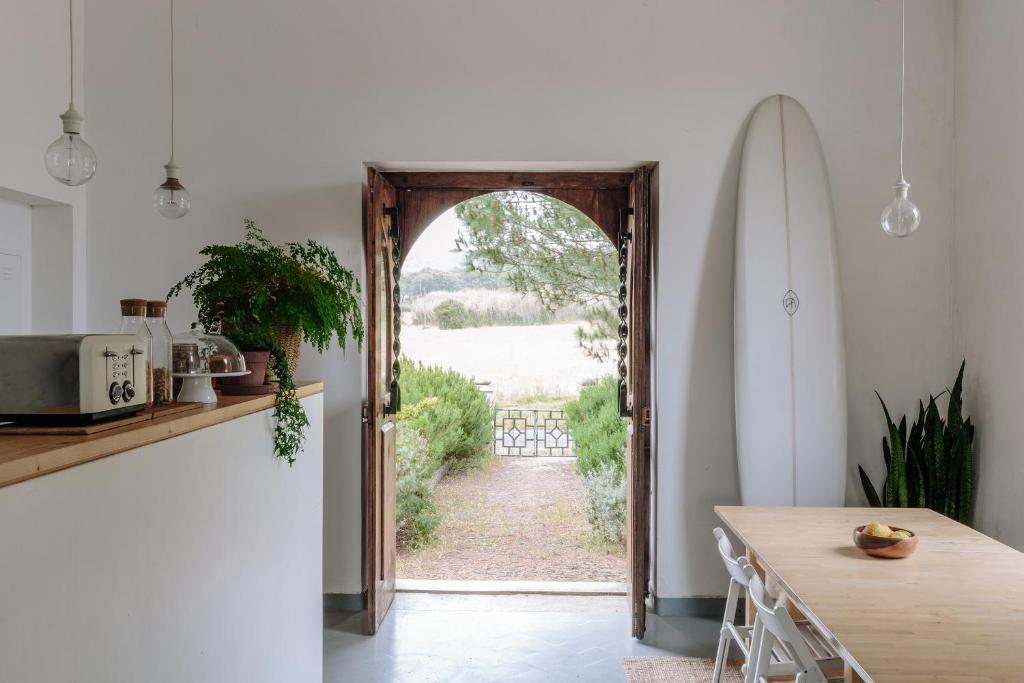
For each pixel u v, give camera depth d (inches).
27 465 41.0
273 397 83.0
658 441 143.7
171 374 69.3
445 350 314.3
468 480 283.1
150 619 55.7
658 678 120.0
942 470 134.2
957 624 71.5
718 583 144.2
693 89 142.4
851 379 143.2
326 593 144.9
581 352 309.6
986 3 131.6
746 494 137.4
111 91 145.4
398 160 143.6
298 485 93.4
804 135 140.2
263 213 144.6
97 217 145.7
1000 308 128.3
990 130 130.7
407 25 143.6
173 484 59.5
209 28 145.3
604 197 157.5
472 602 154.0
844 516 112.8
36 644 42.0
